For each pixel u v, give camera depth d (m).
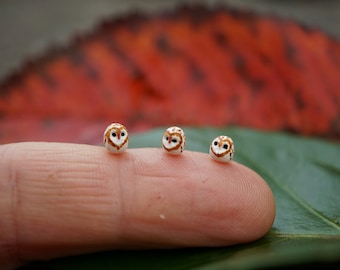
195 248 0.12
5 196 0.12
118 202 0.12
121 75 0.18
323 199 0.14
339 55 0.18
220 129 0.16
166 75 0.18
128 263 0.12
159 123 0.17
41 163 0.12
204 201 0.12
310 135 0.17
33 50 0.24
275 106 0.18
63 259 0.12
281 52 0.18
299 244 0.12
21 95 0.18
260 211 0.12
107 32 0.18
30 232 0.12
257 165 0.15
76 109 0.17
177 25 0.18
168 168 0.12
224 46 0.18
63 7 0.31
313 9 0.29
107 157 0.13
